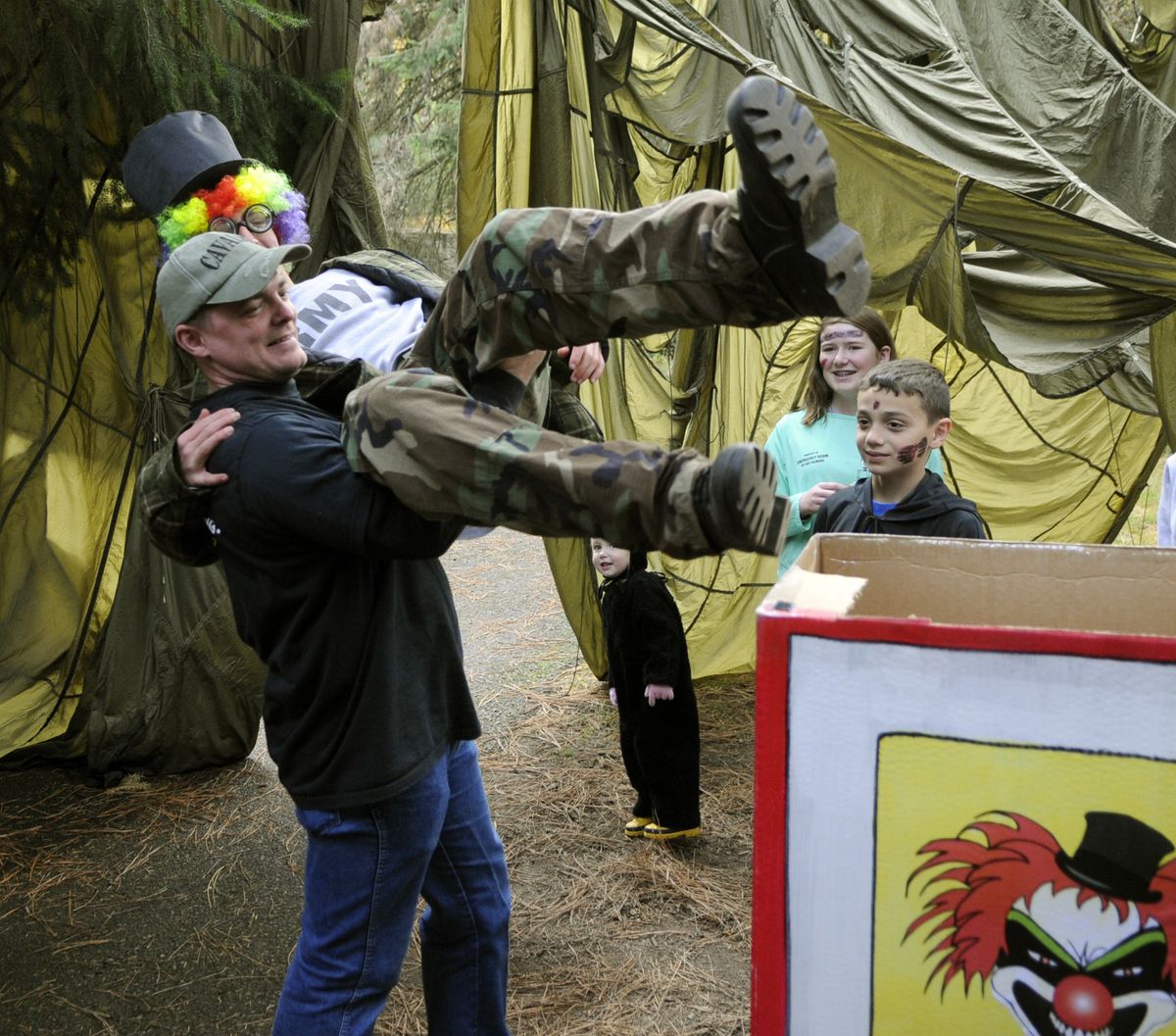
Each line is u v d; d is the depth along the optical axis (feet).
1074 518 18.37
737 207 3.68
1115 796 3.44
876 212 10.87
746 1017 8.71
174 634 13.21
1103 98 16.10
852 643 3.60
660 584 11.11
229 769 13.66
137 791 13.05
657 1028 8.58
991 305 11.85
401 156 41.14
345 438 4.67
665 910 10.37
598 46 12.01
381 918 6.19
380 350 7.11
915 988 3.71
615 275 4.08
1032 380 13.04
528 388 5.43
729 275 3.81
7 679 13.83
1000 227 10.89
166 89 11.02
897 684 3.58
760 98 3.25
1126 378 16.28
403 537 4.99
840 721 3.65
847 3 13.71
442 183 40.01
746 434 15.85
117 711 13.17
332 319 7.23
